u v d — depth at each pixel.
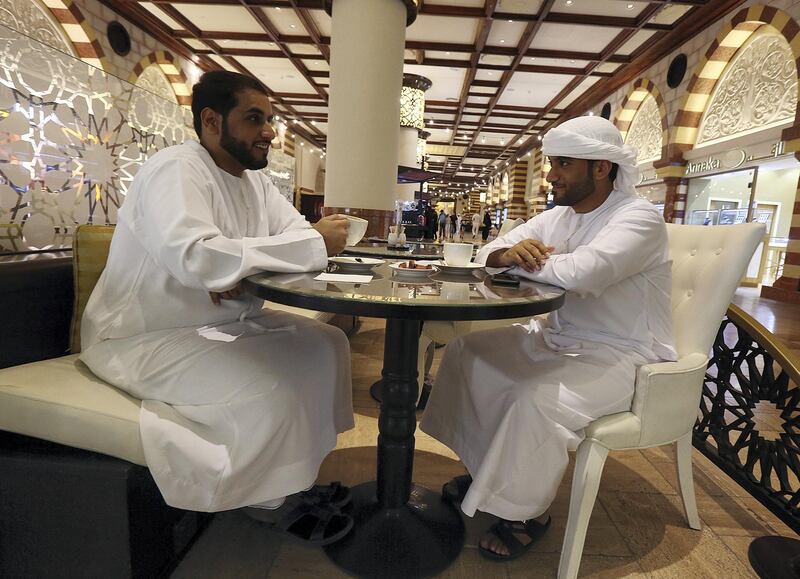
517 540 1.35
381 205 4.38
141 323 1.29
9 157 1.57
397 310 0.93
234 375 1.14
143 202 1.18
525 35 7.52
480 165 24.33
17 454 1.07
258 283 1.06
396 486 1.44
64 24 6.95
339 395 1.47
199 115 1.32
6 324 1.32
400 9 4.18
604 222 1.43
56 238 1.76
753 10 6.35
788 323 4.78
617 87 10.23
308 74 10.31
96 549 1.06
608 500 1.68
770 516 1.61
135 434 1.04
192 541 1.35
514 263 1.39
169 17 8.09
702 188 8.09
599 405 1.22
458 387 1.51
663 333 1.41
